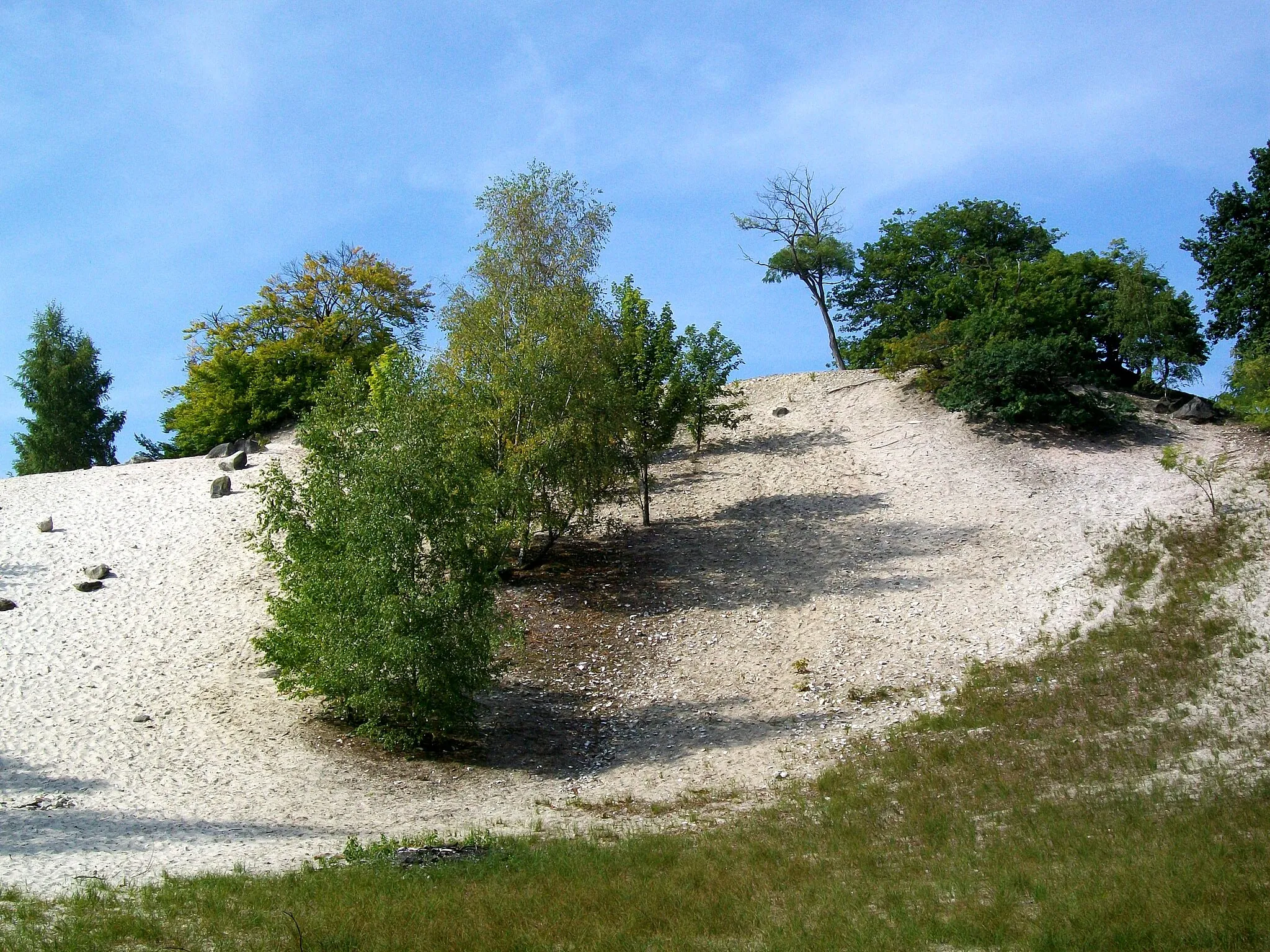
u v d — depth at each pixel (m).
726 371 30.41
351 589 15.96
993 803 12.08
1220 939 7.50
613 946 8.19
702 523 28.25
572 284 25.75
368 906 9.12
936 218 45.59
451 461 17.06
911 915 8.53
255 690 18.06
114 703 17.17
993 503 27.08
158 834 12.05
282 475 17.61
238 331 41.06
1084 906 8.33
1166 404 32.59
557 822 13.05
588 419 23.33
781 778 14.60
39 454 45.03
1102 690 15.69
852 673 18.83
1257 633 16.55
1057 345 31.67
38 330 46.44
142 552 24.27
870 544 25.47
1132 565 21.50
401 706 16.34
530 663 20.19
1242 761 12.19
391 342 41.12
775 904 9.23
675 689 19.09
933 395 35.69
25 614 20.84
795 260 46.38
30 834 11.73
